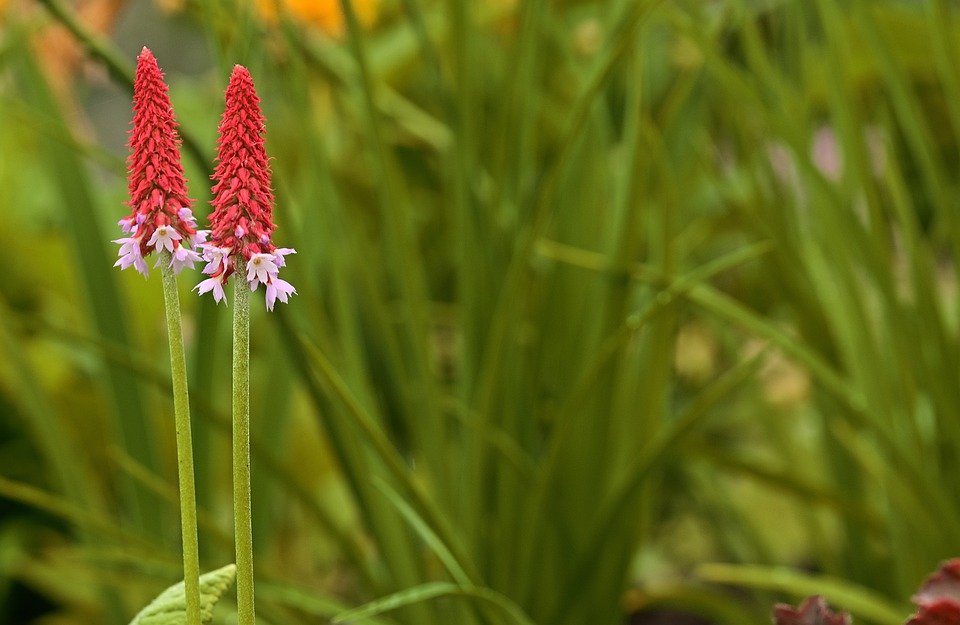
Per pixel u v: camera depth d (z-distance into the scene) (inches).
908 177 110.7
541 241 72.4
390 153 67.4
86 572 72.6
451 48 69.9
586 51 101.7
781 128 67.9
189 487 39.0
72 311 113.8
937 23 67.8
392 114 86.0
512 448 67.3
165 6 83.7
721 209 116.5
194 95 123.7
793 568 108.0
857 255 69.7
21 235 124.4
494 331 65.5
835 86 70.8
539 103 89.1
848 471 80.7
